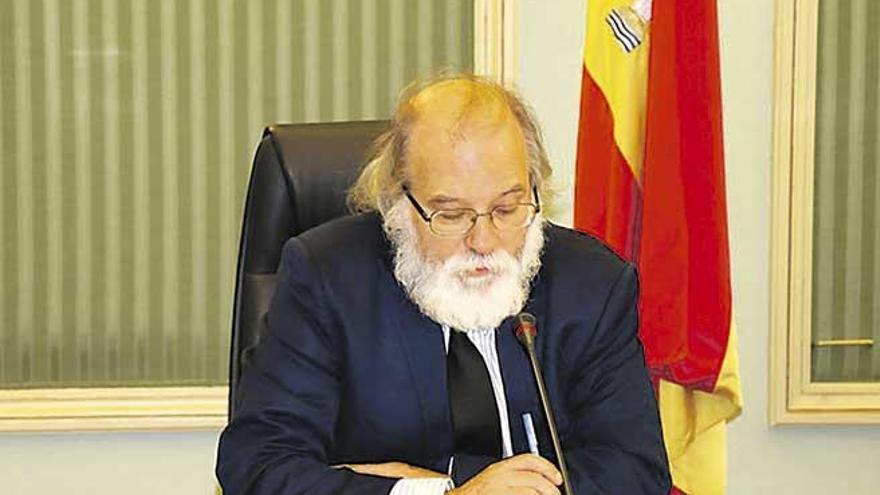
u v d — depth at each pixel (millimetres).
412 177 3008
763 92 5453
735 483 5602
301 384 3105
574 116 5430
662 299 4340
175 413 5367
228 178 5379
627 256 4438
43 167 5324
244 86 5352
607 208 4465
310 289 3148
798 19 5383
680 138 4328
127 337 5406
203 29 5316
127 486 5430
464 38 5398
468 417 3098
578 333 3184
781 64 5398
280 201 3424
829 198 5535
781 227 5461
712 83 4336
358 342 3121
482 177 2943
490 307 3012
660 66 4320
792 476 5605
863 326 5594
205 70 5336
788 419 5527
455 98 3002
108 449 5410
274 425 3080
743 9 5422
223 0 5312
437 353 3123
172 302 5414
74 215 5348
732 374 4355
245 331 3414
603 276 3244
